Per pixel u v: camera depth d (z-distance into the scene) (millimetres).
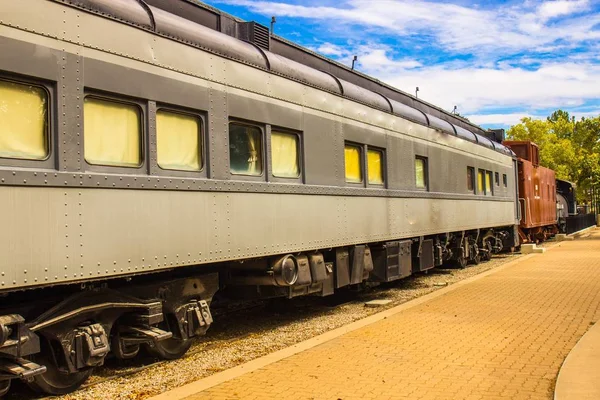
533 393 4855
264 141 7461
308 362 5941
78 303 5191
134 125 5699
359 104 9812
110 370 6148
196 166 6402
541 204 25609
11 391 5410
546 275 13430
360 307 10133
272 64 7715
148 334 5691
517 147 24594
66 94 4957
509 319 8141
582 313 8523
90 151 5242
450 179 13844
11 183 4484
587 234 34656
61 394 5266
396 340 6887
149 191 5668
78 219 4965
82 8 5145
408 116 11703
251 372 5594
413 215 11633
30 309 5016
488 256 18094
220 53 6809
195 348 7172
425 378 5328
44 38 4805
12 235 4469
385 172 10602
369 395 4867
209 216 6410
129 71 5555
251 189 7059
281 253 7590
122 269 5332
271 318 9242
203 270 7145
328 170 8805
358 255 9742
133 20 5715
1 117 4562
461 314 8555
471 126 18141
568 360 5777
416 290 12125
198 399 4801
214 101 6602
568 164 46969
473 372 5504
